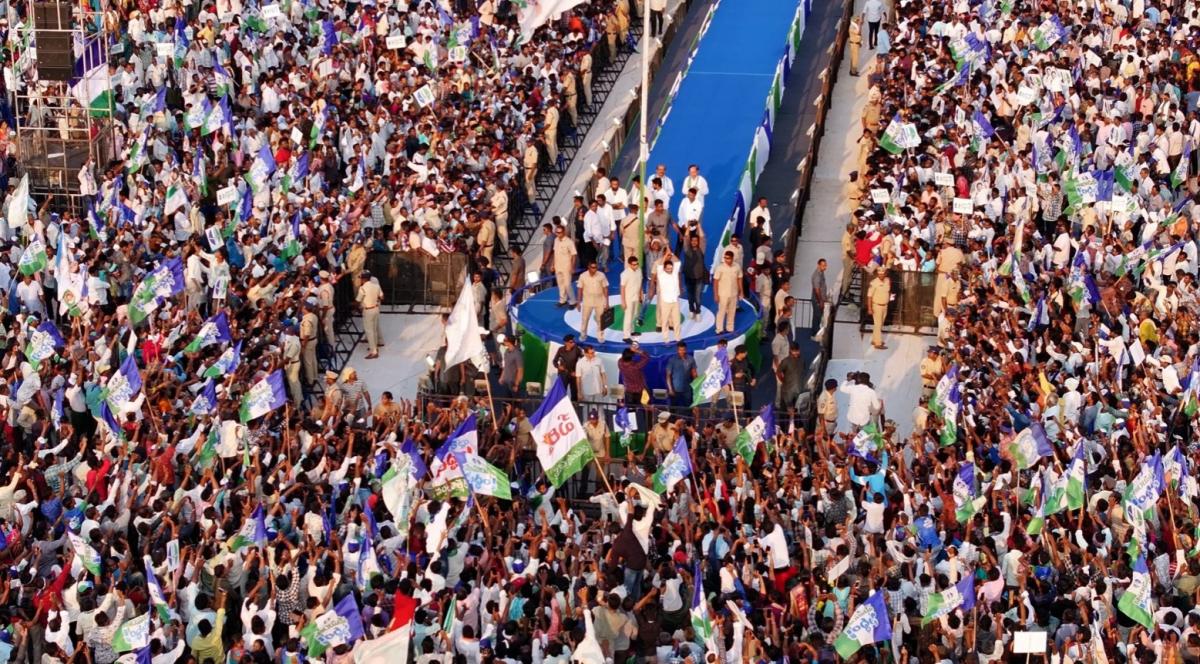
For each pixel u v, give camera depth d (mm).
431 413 45031
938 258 53156
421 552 38156
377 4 68438
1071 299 50531
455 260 54906
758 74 69500
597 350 48844
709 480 41156
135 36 63375
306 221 54250
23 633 35031
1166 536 38562
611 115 67688
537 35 67625
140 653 32906
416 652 34625
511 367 47594
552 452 39438
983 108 61438
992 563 36688
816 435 43031
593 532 39625
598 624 35469
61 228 52281
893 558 36969
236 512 39500
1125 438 42219
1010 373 45156
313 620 34031
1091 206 55438
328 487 40094
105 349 45656
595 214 54094
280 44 65438
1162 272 51969
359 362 52531
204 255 51125
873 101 63250
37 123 59812
